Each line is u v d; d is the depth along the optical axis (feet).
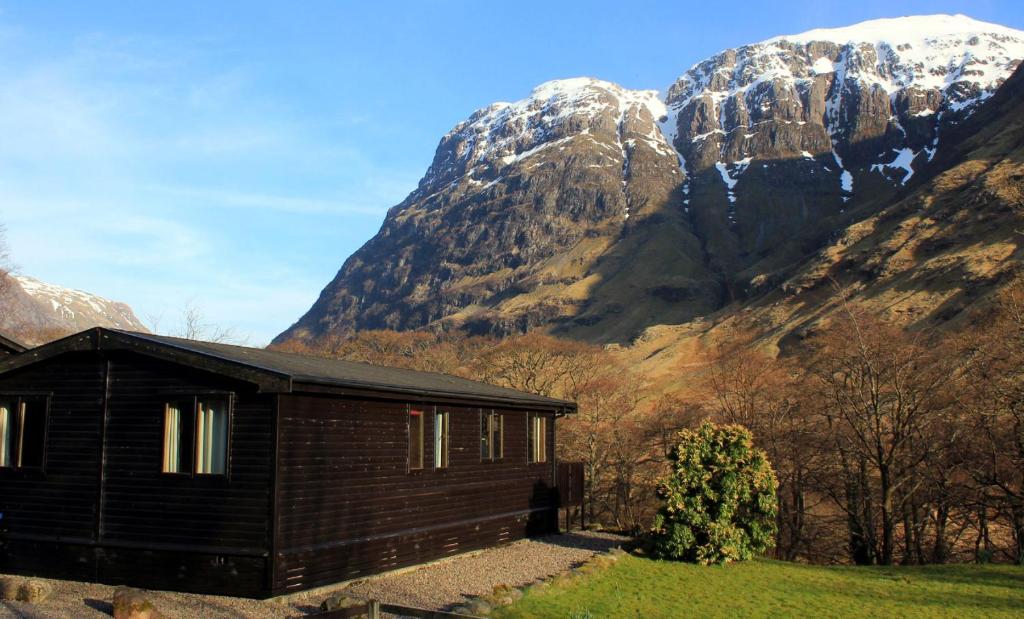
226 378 46.47
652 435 136.05
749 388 125.59
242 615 40.57
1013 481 94.63
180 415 47.73
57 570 48.83
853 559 96.78
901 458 93.91
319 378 46.19
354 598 41.50
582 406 162.50
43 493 50.19
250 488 44.98
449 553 60.90
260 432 45.29
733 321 419.33
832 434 103.55
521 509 73.05
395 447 55.26
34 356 50.83
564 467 82.07
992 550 93.97
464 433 64.64
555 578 51.08
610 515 144.25
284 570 44.57
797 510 104.47
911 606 47.57
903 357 96.89
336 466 49.37
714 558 61.62
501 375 209.05
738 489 62.95
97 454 49.11
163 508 46.88
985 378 92.32
